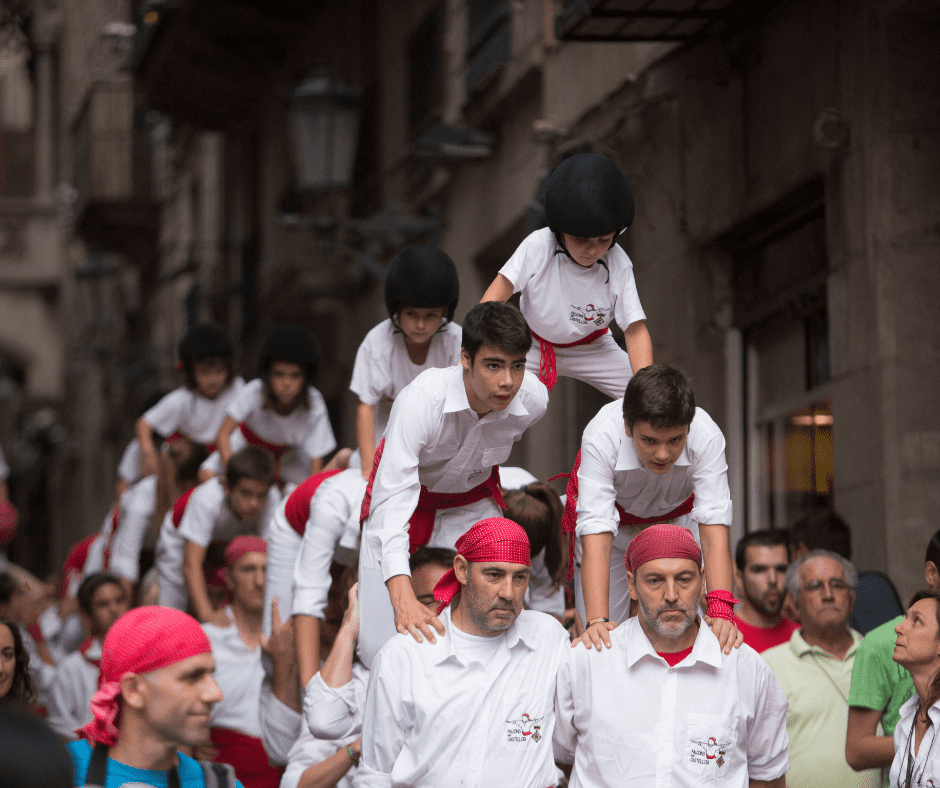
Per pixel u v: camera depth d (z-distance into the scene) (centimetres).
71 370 3969
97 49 3186
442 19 1541
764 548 722
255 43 2078
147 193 3020
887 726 600
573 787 502
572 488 552
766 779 516
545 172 1181
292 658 678
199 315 2642
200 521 882
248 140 2330
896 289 781
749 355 1013
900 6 777
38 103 4266
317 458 923
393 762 504
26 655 559
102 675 440
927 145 789
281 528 727
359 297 1820
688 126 1020
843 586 657
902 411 776
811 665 662
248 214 2303
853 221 816
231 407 905
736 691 494
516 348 495
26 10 4203
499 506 582
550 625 518
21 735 266
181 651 433
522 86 1305
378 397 670
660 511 557
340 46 1881
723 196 977
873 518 794
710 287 1018
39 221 4269
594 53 1152
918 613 523
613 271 584
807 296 913
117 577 955
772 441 977
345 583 648
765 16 920
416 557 566
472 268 1475
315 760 601
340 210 1488
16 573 1092
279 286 1894
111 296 3491
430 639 501
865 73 801
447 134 1391
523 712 498
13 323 4253
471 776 492
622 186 558
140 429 1051
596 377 612
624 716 491
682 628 477
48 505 4522
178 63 2150
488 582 489
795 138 882
